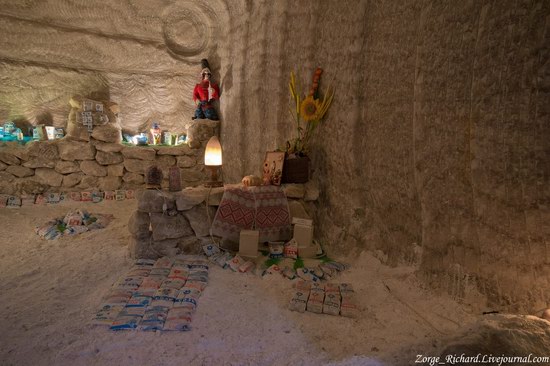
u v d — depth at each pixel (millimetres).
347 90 3184
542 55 1690
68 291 2455
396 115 2676
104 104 5297
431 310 2180
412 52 2492
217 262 3018
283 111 4129
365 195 3082
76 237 3662
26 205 4688
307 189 3633
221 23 5574
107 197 5176
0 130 4824
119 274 2762
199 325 2057
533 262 1814
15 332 1931
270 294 2504
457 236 2197
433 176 2324
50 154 4930
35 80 5070
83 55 5305
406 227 2664
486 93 1926
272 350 1842
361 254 3043
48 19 5012
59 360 1708
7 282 2578
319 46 3576
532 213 1794
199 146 5730
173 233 3127
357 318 2180
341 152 3299
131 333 1947
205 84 5699
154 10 5531
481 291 2059
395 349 1774
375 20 2855
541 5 1679
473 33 2010
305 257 3197
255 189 3350
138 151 5391
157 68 5797
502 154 1875
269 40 4309
